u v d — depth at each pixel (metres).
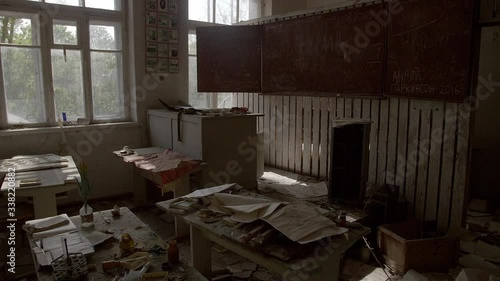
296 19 4.53
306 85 4.54
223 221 2.21
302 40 4.49
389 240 3.03
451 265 2.93
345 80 4.11
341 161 3.59
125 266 1.76
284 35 4.68
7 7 3.86
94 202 4.54
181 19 4.96
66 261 1.73
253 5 5.93
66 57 4.31
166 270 1.76
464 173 3.22
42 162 3.49
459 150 3.23
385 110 3.84
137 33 4.62
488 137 4.49
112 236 2.08
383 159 3.91
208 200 2.51
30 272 2.78
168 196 4.70
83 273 1.68
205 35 4.97
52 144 4.21
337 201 3.66
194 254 2.52
